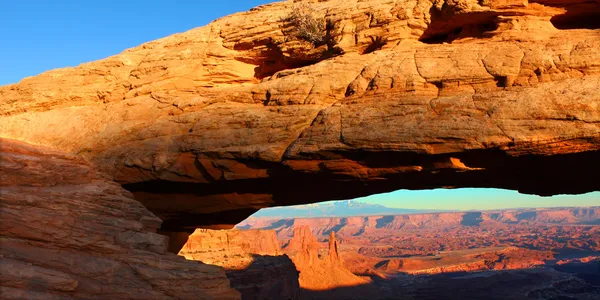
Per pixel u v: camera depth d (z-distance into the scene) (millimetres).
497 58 15977
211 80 22109
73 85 23031
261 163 17797
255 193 20062
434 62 16672
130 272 14641
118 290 13859
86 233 14570
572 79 14938
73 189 16234
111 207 16453
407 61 17031
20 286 11898
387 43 18438
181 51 22094
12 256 12703
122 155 19375
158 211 20812
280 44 21000
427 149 15227
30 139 21453
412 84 16344
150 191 20391
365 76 17375
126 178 19250
